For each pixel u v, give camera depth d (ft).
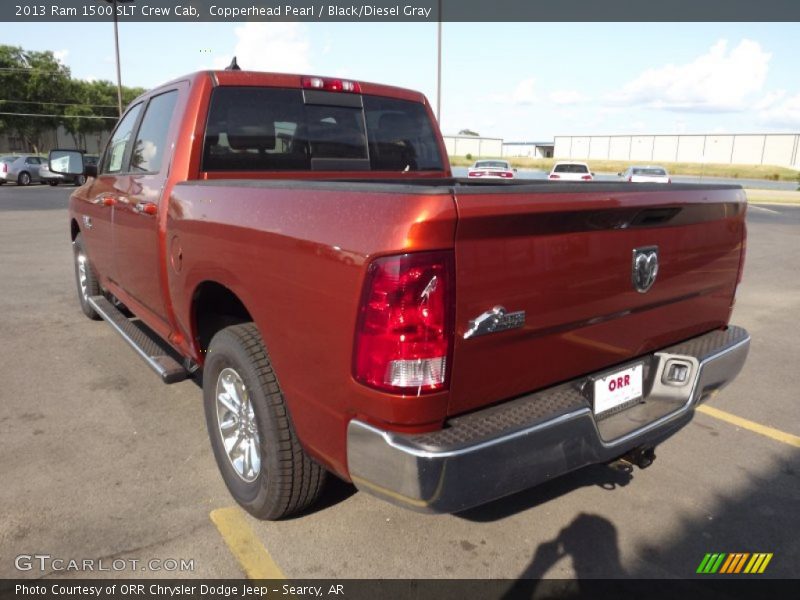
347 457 7.17
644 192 8.05
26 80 199.93
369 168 13.78
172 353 15.57
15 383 15.01
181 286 10.61
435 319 6.37
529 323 7.14
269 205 8.09
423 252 6.23
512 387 7.37
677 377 9.45
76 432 12.52
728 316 10.60
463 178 12.71
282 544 9.15
